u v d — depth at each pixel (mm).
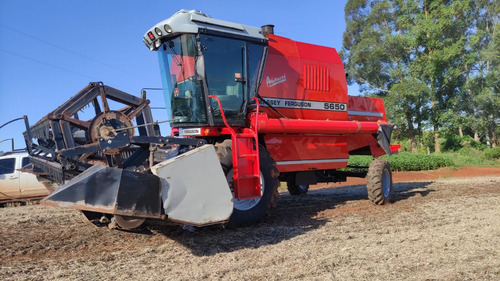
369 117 9414
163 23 6180
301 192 10789
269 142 7141
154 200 4363
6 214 8266
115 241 5414
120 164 5426
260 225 6348
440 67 32594
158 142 5359
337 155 8305
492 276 3770
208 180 4793
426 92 31188
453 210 7449
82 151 5137
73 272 4039
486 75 33969
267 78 7328
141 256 4633
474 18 39406
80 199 4156
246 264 4227
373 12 38125
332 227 6133
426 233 5566
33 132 6727
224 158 5797
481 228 5805
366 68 35688
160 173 4453
